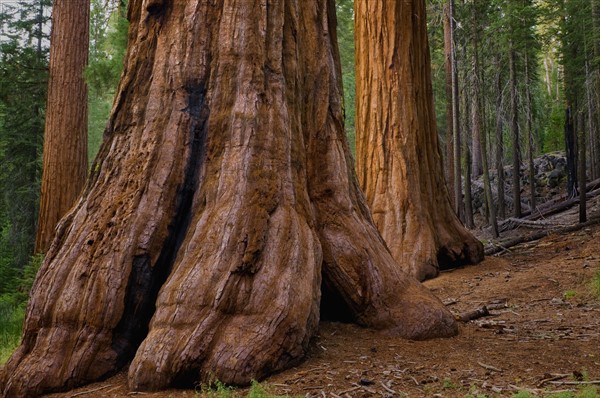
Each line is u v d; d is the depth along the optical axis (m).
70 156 12.92
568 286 9.79
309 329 5.19
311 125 6.53
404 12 13.45
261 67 5.92
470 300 9.76
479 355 5.34
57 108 13.00
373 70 13.40
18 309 11.03
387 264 6.34
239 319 4.79
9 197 22.56
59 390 4.75
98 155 5.93
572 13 22.98
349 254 6.09
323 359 5.16
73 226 5.47
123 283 5.11
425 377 4.62
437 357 5.26
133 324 5.18
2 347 7.45
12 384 4.71
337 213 6.27
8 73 16.06
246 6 6.02
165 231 5.38
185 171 5.60
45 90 17.53
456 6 23.64
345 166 6.56
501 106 24.36
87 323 4.98
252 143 5.59
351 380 4.56
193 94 5.84
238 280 4.93
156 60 5.96
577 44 23.67
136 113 5.88
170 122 5.71
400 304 6.12
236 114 5.68
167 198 5.46
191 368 4.54
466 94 25.27
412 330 5.95
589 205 20.86
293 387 4.39
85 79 12.30
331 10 7.29
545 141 35.91
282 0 6.27
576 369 4.79
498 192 24.28
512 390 4.20
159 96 5.83
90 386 4.82
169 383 4.55
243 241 5.08
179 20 6.04
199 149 5.73
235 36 5.95
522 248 15.27
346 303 6.12
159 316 4.86
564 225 18.39
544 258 13.05
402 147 12.91
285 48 6.27
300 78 6.43
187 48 5.91
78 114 13.10
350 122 36.06
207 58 5.93
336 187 6.37
